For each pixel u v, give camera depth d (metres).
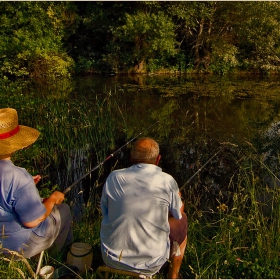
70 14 16.78
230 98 11.65
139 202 2.36
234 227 3.17
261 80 15.31
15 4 15.05
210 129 8.14
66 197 4.86
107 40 17.42
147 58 17.06
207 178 5.18
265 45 16.73
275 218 3.21
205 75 16.86
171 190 2.44
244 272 2.79
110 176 2.46
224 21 16.88
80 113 7.14
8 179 2.37
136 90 12.83
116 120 8.91
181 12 15.42
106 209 2.49
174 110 10.12
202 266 2.88
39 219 2.43
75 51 17.84
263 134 6.62
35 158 5.80
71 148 6.50
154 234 2.38
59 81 14.83
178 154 6.45
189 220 3.93
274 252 2.88
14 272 2.46
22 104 7.17
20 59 15.00
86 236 3.38
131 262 2.37
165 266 2.76
